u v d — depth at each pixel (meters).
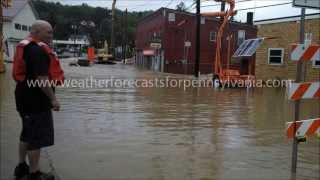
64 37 128.75
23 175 6.39
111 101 17.28
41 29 6.08
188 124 12.12
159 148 8.84
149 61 67.69
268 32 32.56
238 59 37.22
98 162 7.59
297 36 30.34
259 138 10.38
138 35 82.88
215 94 22.77
